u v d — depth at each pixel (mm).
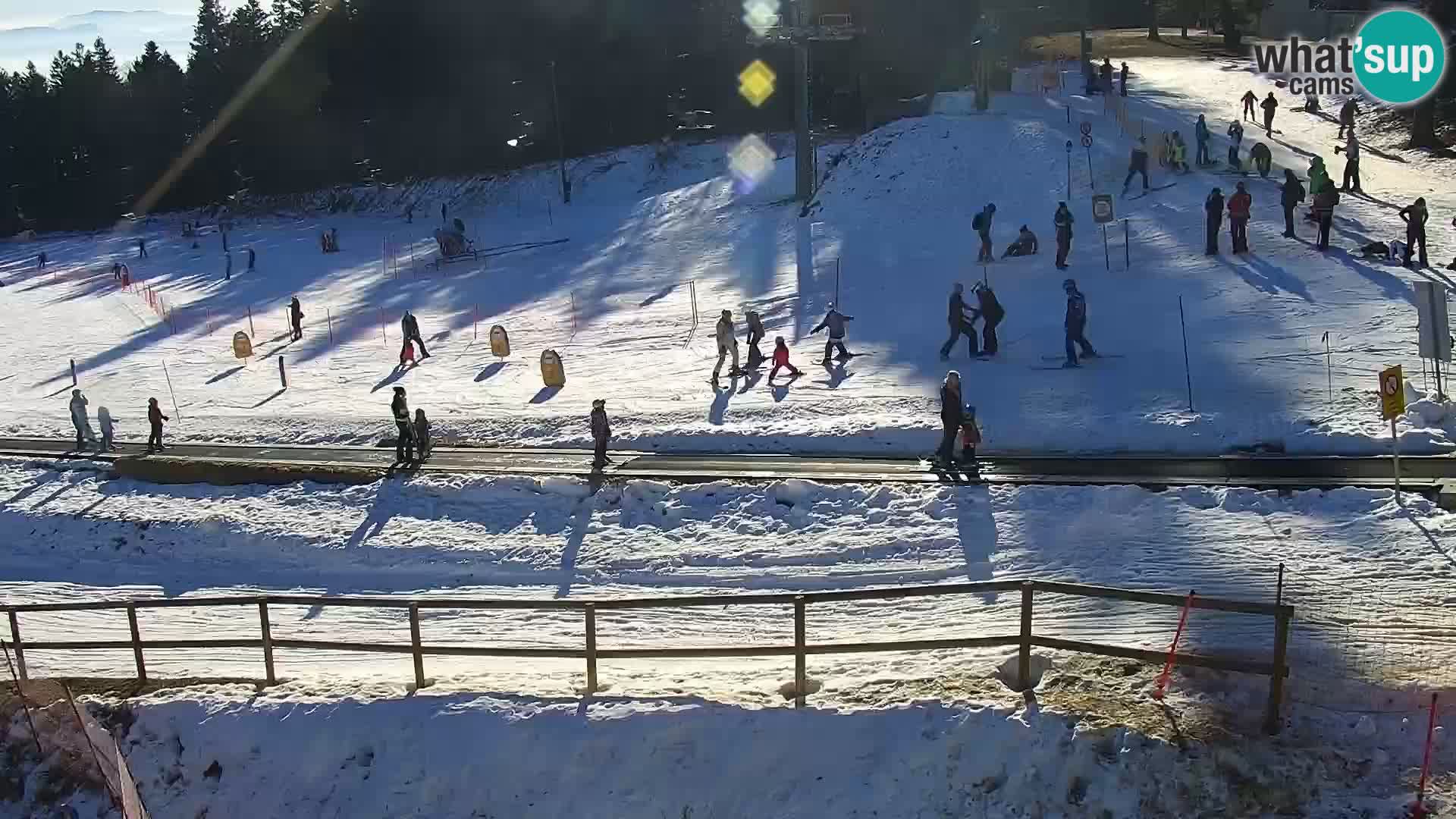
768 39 55562
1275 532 16734
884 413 23344
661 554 19172
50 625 19016
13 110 111250
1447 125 43625
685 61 75125
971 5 65188
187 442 26859
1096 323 27234
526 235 59469
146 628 18547
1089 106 50688
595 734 11055
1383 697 11203
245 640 13102
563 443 24094
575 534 20266
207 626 18453
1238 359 23594
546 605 11703
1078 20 94562
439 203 74500
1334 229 31781
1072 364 24438
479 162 79875
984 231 33625
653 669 13930
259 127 93812
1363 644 12641
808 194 49125
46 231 101375
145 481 24828
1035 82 57875
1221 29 82938
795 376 26719
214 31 122250
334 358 35750
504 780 11023
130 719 12242
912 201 43062
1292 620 13570
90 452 26828
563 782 10906
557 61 78500
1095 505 18375
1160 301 28062
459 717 11484
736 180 57281
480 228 65062
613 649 11875
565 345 33969
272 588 20203
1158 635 13523
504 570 19578
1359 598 14172
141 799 11539
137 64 113125
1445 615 13391
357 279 54219
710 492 20562
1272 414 20734
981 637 13266
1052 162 42562
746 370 27750
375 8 85688
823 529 19125
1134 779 9734
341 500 22594
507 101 80000
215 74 102812
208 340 41438
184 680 13281
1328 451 19406
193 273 62469
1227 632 13367
